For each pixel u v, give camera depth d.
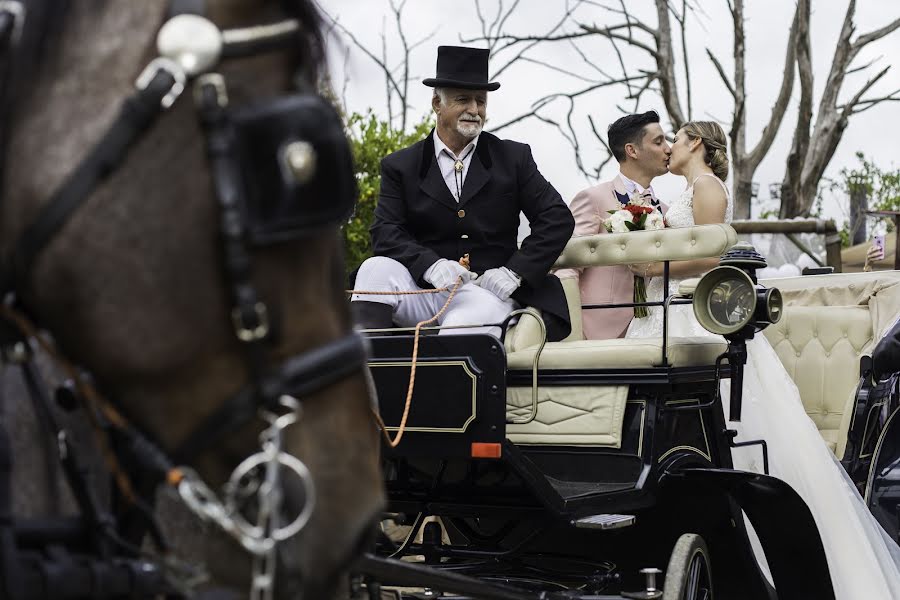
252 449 1.39
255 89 1.35
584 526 3.16
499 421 3.19
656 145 5.20
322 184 1.33
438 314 3.46
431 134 4.24
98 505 1.43
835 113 12.86
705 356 3.83
